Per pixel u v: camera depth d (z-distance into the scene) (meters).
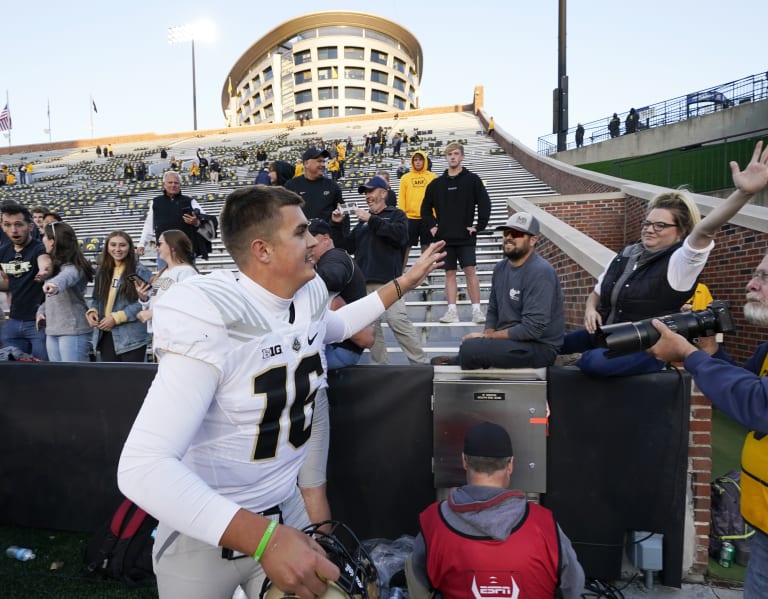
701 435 2.59
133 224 14.84
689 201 2.43
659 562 2.50
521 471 2.54
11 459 3.10
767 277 1.55
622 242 9.98
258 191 1.29
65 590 2.55
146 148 38.34
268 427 1.33
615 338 1.63
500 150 23.72
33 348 4.71
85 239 12.27
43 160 37.34
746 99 18.44
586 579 2.59
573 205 10.03
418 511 2.73
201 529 1.06
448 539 1.65
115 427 2.96
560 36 22.00
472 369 2.67
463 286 7.00
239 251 1.31
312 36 82.50
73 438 3.02
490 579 1.59
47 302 4.18
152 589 2.54
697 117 19.22
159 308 1.20
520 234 2.70
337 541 1.44
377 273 4.31
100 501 3.02
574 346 2.98
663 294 2.42
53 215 6.64
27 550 2.84
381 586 2.31
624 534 2.55
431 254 1.94
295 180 5.13
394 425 2.72
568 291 4.98
